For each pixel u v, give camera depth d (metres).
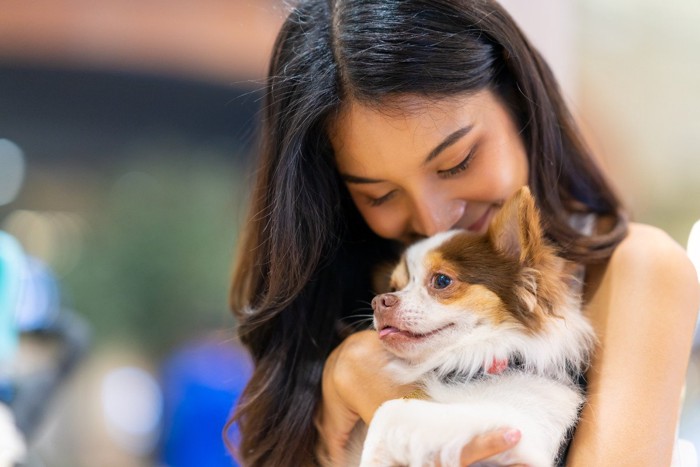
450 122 1.34
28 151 3.76
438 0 1.39
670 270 1.38
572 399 1.34
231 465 2.82
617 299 1.40
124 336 3.77
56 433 3.17
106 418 3.43
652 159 4.07
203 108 3.92
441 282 1.43
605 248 1.49
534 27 3.19
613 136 3.97
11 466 1.67
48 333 2.12
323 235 1.50
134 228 3.87
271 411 1.55
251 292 1.59
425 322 1.41
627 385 1.29
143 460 3.37
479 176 1.42
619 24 4.09
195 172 3.97
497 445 1.13
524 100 1.48
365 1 1.40
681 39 4.20
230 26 3.82
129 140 3.90
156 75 3.79
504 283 1.42
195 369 3.35
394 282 1.52
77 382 3.39
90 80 3.76
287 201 1.45
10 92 3.68
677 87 4.16
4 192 3.73
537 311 1.39
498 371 1.40
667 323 1.33
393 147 1.35
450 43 1.36
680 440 1.93
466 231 1.49
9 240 2.10
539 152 1.50
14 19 3.59
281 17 1.73
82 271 3.76
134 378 3.63
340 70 1.38
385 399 1.38
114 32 3.72
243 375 2.22
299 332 1.59
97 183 3.88
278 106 1.47
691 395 2.34
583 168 1.63
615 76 4.10
